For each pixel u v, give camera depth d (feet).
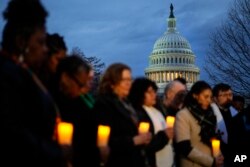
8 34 10.15
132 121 17.19
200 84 22.77
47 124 10.14
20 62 10.10
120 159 16.37
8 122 8.86
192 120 22.52
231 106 36.17
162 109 24.35
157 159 21.11
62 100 15.34
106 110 16.58
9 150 8.88
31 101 9.71
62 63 15.15
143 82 20.83
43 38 10.43
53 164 9.39
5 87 9.07
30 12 10.18
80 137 15.74
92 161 15.81
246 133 27.25
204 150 22.58
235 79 110.73
